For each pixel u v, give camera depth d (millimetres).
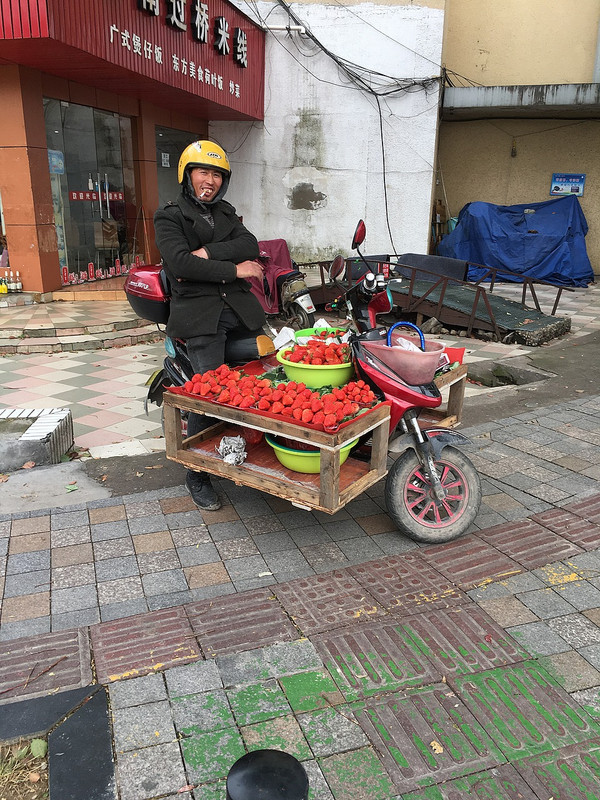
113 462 4207
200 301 3344
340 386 3193
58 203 9719
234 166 13906
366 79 12680
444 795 1862
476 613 2664
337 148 13242
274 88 13195
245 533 3311
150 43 9039
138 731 2082
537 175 15258
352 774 1928
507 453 4395
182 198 3270
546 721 2121
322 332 3645
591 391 5984
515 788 1883
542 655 2426
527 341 7875
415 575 2936
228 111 12328
